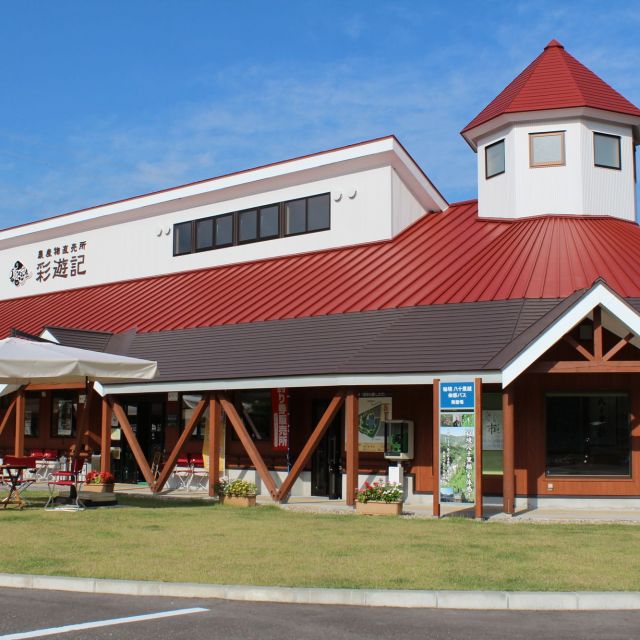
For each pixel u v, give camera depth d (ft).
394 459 65.77
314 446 62.95
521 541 43.83
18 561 36.40
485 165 86.48
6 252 124.77
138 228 108.06
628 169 83.10
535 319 60.44
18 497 60.29
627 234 76.95
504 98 85.92
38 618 27.73
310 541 43.19
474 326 61.77
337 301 76.02
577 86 82.69
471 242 80.12
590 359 55.62
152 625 26.94
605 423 62.75
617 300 54.19
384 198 87.56
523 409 63.36
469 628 26.91
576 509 61.36
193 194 101.14
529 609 29.76
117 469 87.04
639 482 61.82
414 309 68.23
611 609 29.84
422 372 57.26
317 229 91.76
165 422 84.69
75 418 92.68
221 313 83.82
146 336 84.94
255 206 96.84
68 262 115.75
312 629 26.58
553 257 70.59
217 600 30.76
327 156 90.58
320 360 64.03
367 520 53.57
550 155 81.82
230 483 64.13
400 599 30.19
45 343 60.13
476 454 54.54
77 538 43.47
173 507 60.64
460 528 49.62
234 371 67.21
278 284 86.07
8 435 101.24
